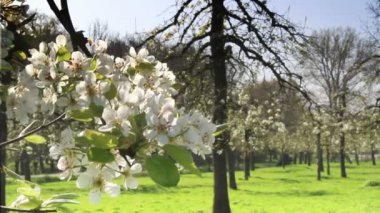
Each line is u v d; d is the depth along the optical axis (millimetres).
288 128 48875
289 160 77375
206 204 26812
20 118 1700
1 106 1871
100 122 1626
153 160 1346
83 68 1712
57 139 1598
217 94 17375
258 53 17250
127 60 1938
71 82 1698
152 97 1479
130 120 1455
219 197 19219
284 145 57719
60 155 1530
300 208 25469
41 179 39375
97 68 1788
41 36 2400
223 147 15727
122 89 1531
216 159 19344
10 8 2271
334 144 44938
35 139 1864
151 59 1960
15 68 2189
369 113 27406
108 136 1373
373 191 34781
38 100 1700
